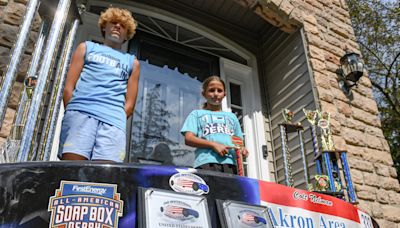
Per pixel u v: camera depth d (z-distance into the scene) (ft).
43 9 6.30
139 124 10.47
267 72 13.82
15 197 3.21
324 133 9.23
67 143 5.16
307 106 11.48
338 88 12.00
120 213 3.46
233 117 7.91
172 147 10.80
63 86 6.13
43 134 5.61
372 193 10.61
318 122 9.40
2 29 7.83
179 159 10.77
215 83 8.13
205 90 8.23
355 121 11.71
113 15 7.03
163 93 11.48
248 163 11.99
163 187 3.82
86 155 5.15
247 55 14.06
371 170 11.07
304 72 12.00
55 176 3.42
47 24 6.35
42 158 5.41
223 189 4.30
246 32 14.49
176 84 11.91
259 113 12.87
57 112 5.89
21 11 8.25
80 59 6.09
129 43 11.48
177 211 3.66
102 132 5.42
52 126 5.71
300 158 11.14
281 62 13.23
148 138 10.44
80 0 11.10
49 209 3.25
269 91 13.46
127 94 6.40
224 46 13.80
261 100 13.29
